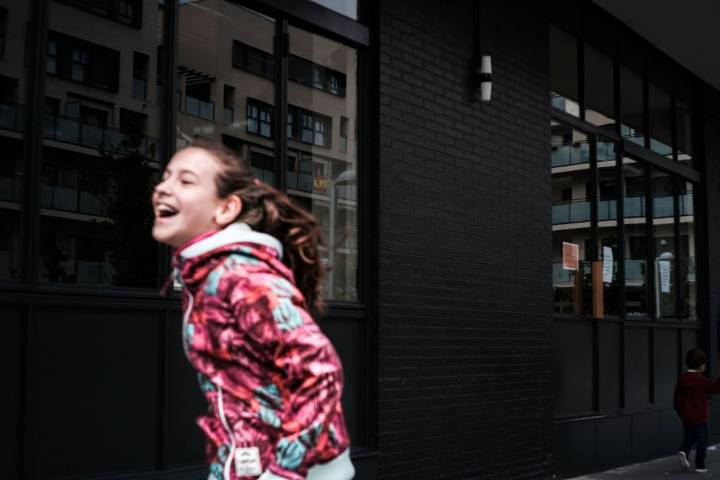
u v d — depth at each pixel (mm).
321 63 7102
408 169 7660
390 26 7586
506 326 8773
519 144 9211
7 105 4906
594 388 10617
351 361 7148
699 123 14109
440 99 8102
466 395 8133
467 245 8305
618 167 11586
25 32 5012
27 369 4848
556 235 10008
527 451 8953
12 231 4895
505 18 9117
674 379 12836
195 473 5688
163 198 2139
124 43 5539
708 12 10898
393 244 7426
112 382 5324
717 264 14359
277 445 2004
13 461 4789
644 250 12219
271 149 6602
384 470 7145
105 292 5273
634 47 12180
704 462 10508
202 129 6031
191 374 5820
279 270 2148
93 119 5324
